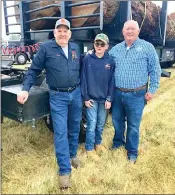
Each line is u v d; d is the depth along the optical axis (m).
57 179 2.82
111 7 4.54
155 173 3.01
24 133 3.91
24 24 5.50
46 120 3.93
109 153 3.43
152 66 3.06
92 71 3.06
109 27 5.10
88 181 2.81
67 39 2.69
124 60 3.07
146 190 2.71
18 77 3.34
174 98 6.19
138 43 3.02
